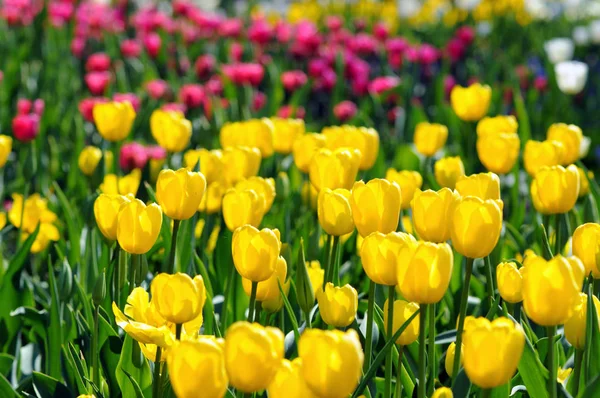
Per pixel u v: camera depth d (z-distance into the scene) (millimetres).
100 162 5273
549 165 4227
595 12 16922
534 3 15547
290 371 2121
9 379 3611
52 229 4648
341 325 2814
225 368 2160
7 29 12281
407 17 16188
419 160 6527
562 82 9789
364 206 2934
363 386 2613
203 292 2561
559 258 2369
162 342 2484
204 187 3123
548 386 2645
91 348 3359
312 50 10719
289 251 3580
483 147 4324
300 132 5293
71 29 11539
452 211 2705
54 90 8688
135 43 11094
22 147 6953
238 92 8859
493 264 4246
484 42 13641
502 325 2195
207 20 11961
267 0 17406
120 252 3379
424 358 2646
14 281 3932
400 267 2488
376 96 9266
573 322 2736
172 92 9117
